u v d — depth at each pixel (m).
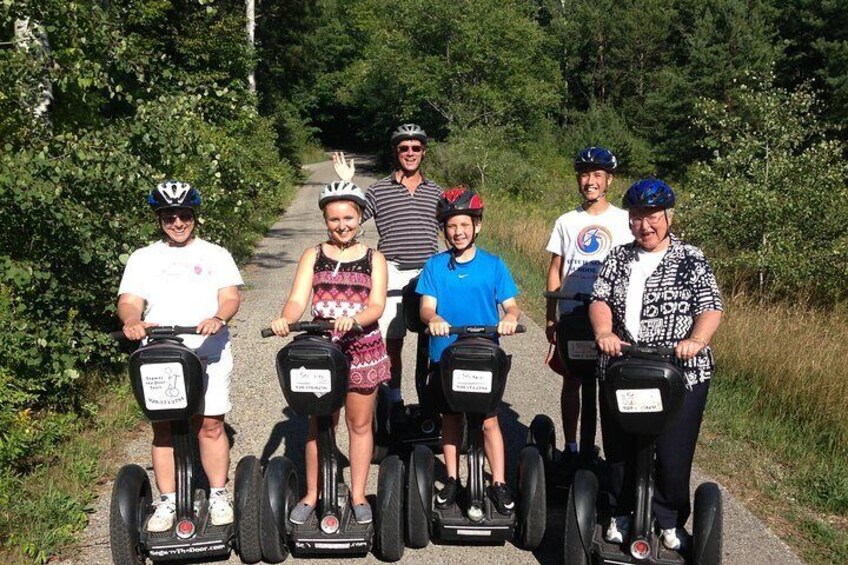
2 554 4.28
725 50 35.41
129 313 4.11
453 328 4.09
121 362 7.21
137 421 6.41
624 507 3.93
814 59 31.45
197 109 8.54
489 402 3.97
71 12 6.79
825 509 4.90
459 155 31.67
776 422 6.09
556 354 5.10
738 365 7.07
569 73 50.81
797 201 10.70
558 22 50.56
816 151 10.89
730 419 6.21
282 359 3.87
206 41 20.52
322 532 4.10
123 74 7.77
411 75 36.97
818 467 5.37
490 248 15.04
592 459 4.83
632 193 3.76
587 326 4.58
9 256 6.03
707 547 3.62
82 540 4.51
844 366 6.68
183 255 4.32
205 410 4.23
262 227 20.00
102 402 6.64
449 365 3.97
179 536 4.00
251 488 4.15
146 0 16.66
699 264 3.78
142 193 6.84
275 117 30.50
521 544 4.42
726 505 4.89
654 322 3.78
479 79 37.91
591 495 3.88
